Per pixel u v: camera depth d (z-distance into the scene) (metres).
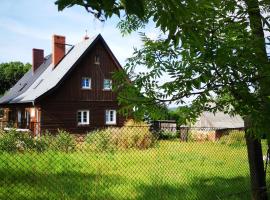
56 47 34.44
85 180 9.77
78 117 31.81
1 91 62.59
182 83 3.99
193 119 4.55
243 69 3.82
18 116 34.50
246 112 4.04
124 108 4.50
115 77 4.55
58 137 13.26
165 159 13.98
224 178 10.98
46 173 10.09
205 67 3.79
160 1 1.95
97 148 13.53
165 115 4.44
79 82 31.97
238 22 4.23
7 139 12.56
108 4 1.69
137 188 9.20
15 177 9.42
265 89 3.98
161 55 4.28
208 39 3.67
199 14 2.89
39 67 39.22
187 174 11.41
